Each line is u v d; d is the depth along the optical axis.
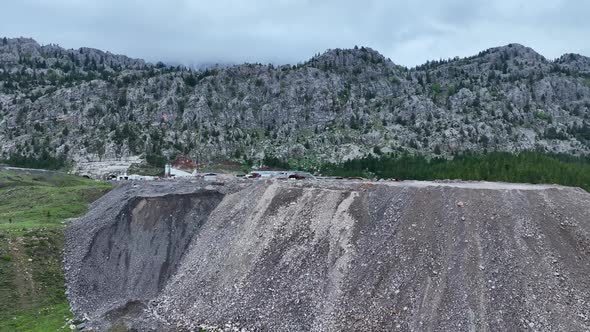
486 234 44.72
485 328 37.22
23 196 93.69
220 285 48.22
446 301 39.44
